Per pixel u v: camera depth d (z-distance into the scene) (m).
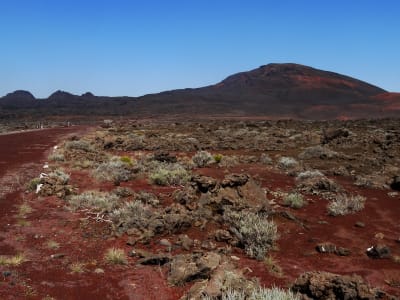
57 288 7.93
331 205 14.02
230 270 8.09
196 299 7.13
